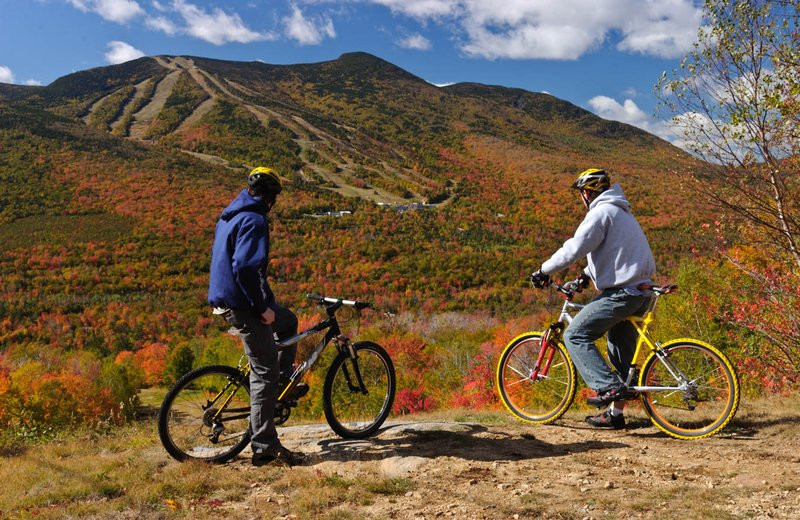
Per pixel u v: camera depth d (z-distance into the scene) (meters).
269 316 3.29
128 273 151.38
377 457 3.58
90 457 4.05
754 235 7.74
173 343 87.50
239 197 3.42
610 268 3.78
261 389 3.51
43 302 123.12
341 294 124.38
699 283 9.38
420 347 32.53
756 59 7.10
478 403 17.38
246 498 3.02
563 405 4.33
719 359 3.77
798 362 6.85
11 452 4.76
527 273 137.88
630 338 4.05
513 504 2.75
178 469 3.39
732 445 3.58
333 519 2.67
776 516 2.46
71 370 53.22
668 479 3.02
